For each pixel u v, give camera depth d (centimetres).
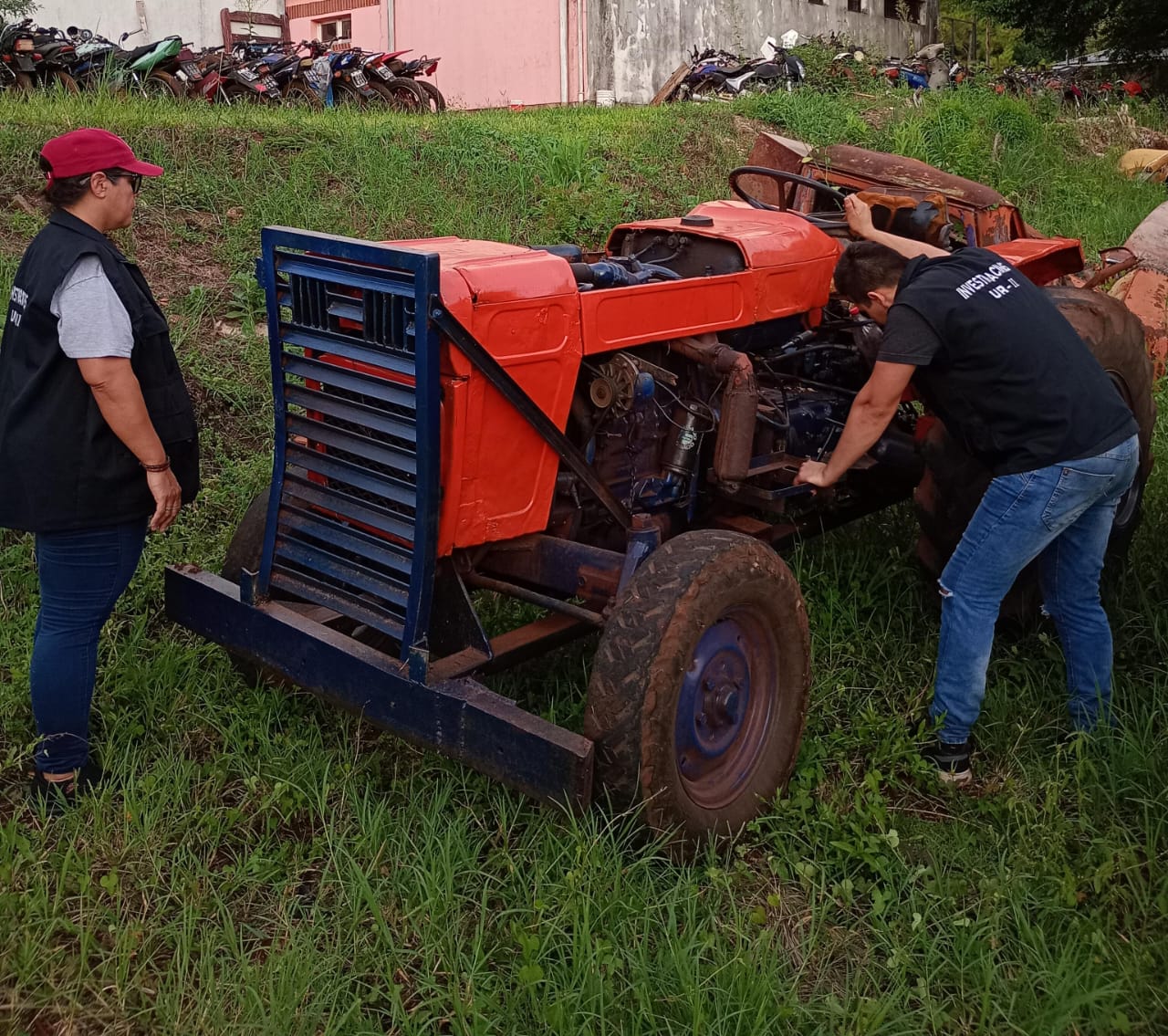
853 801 311
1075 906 267
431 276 259
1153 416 412
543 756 258
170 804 298
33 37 1116
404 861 279
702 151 914
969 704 319
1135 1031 232
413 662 279
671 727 273
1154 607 393
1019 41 2183
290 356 309
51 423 281
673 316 329
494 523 298
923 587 424
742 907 275
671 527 367
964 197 452
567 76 1473
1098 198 977
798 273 373
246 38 1366
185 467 306
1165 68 1805
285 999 231
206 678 356
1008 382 299
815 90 1189
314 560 311
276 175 696
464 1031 225
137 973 242
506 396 284
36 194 625
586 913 249
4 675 350
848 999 241
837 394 418
